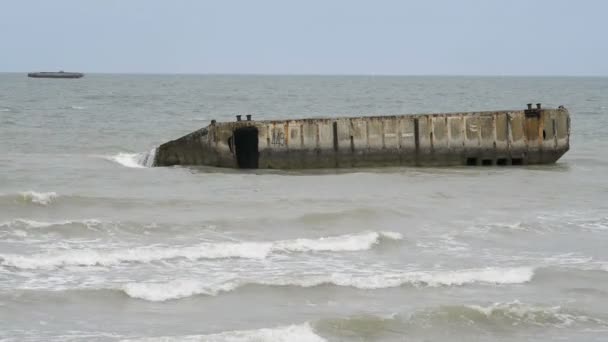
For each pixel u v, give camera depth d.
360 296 22.00
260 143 42.06
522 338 19.62
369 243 27.34
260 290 22.16
